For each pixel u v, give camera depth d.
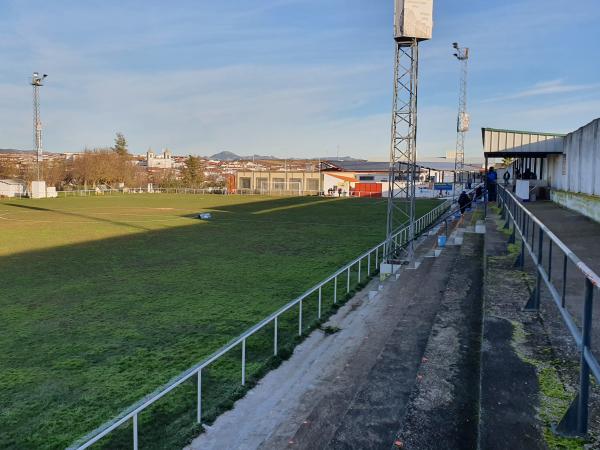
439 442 4.36
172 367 8.48
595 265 8.63
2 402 7.26
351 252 20.66
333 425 5.52
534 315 6.03
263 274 16.23
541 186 25.09
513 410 3.97
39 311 11.95
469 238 16.50
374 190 66.75
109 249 21.45
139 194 70.69
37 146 60.44
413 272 14.59
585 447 3.48
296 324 10.75
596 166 15.68
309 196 65.19
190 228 29.42
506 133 23.22
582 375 3.58
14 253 20.41
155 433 6.30
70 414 6.89
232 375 8.03
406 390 5.79
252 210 42.69
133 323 10.97
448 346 6.37
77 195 67.50
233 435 6.00
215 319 11.23
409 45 16.42
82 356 9.02
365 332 9.48
